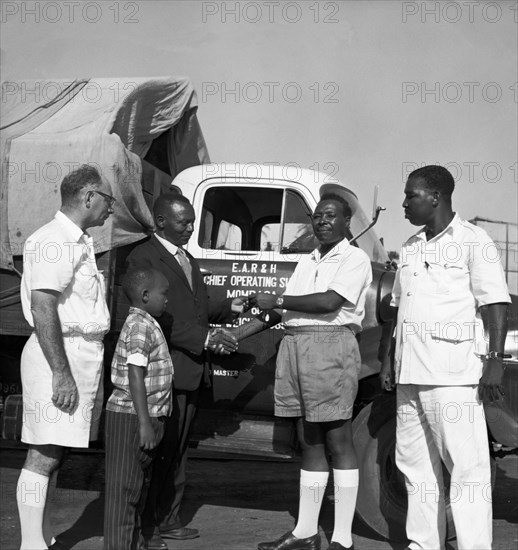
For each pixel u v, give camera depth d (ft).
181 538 14.83
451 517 14.49
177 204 14.39
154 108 17.39
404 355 12.83
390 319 15.40
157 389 12.79
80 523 15.83
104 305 13.26
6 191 15.93
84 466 21.25
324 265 13.93
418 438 13.15
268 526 15.94
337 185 17.39
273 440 15.44
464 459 12.38
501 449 15.60
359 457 14.51
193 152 19.92
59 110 16.70
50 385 12.59
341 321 13.62
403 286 13.10
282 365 14.02
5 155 15.90
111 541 12.57
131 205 15.64
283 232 16.71
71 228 12.78
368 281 13.97
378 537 15.17
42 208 15.76
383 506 14.52
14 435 13.75
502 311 12.34
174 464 14.64
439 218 12.88
